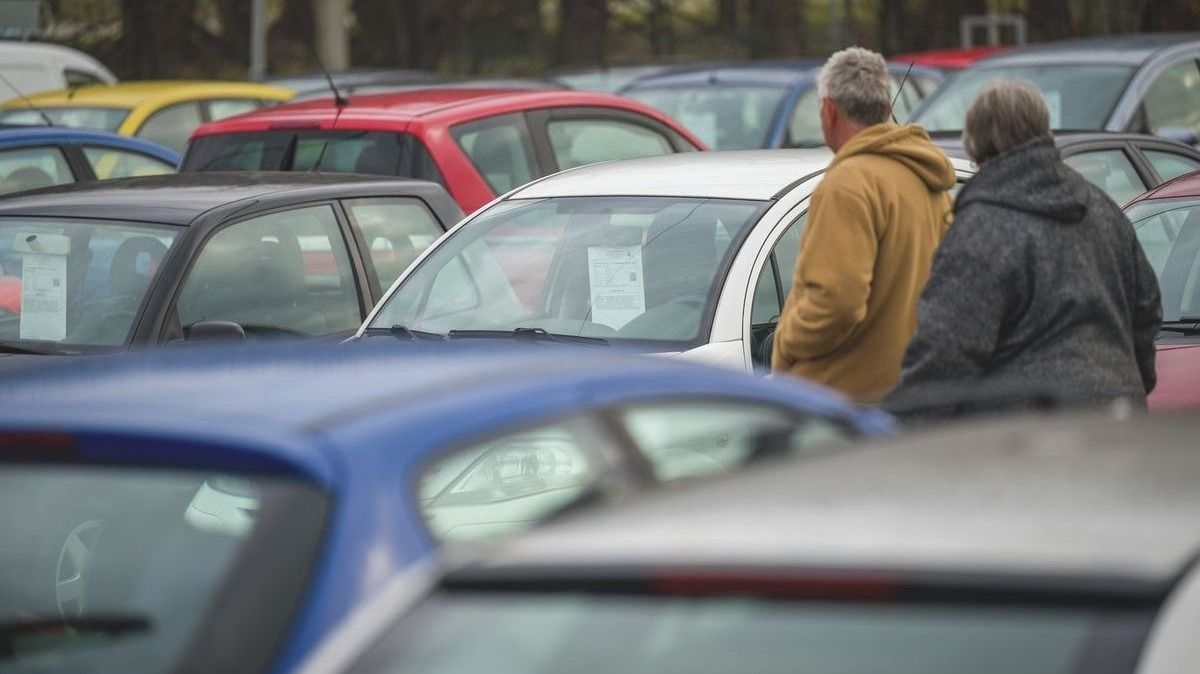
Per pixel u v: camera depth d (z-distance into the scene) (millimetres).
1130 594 3297
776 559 3594
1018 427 4727
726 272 12031
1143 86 24766
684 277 12164
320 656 3951
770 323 12125
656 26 65500
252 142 19281
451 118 18641
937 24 60625
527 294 12609
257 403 5961
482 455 7883
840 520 3754
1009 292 9289
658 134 20969
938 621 3430
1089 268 9367
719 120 28609
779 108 28344
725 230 12391
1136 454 4117
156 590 6051
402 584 4016
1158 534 3471
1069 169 9500
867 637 3471
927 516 3709
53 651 6191
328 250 14352
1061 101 25000
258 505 5492
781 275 12305
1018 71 25859
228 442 5594
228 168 19234
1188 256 13500
